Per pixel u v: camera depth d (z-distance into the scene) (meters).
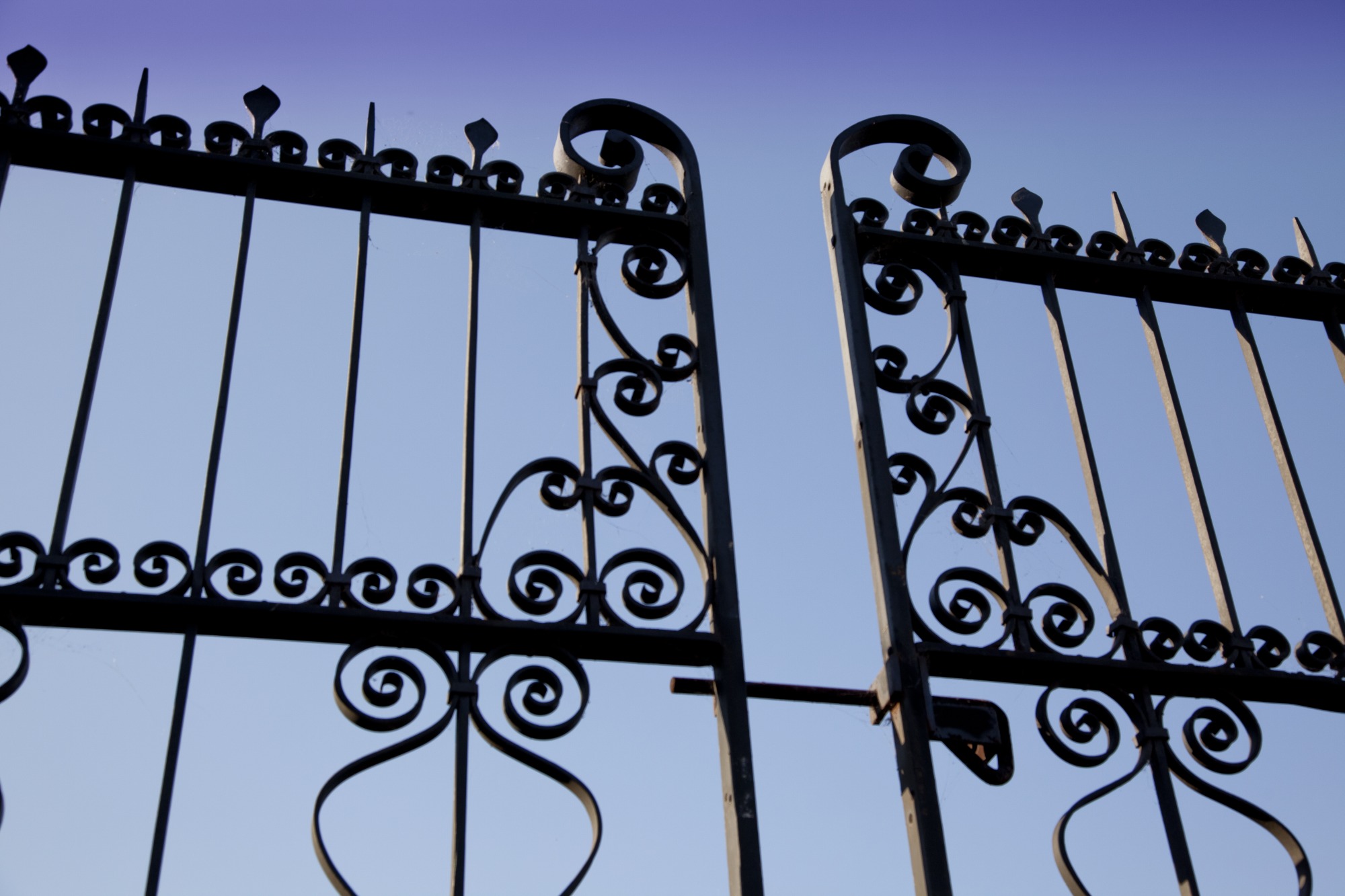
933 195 3.53
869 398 3.17
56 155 3.06
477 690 2.60
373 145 3.24
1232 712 2.99
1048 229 3.55
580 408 3.00
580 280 3.19
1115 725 2.87
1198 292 3.62
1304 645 3.10
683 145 3.47
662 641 2.74
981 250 3.47
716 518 2.92
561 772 2.57
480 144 3.32
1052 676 2.92
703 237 3.32
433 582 2.70
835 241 3.40
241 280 2.93
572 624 2.71
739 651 2.77
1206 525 3.23
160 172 3.11
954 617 2.94
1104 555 3.10
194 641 2.53
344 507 2.72
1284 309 3.69
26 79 3.12
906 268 3.38
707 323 3.19
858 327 3.26
